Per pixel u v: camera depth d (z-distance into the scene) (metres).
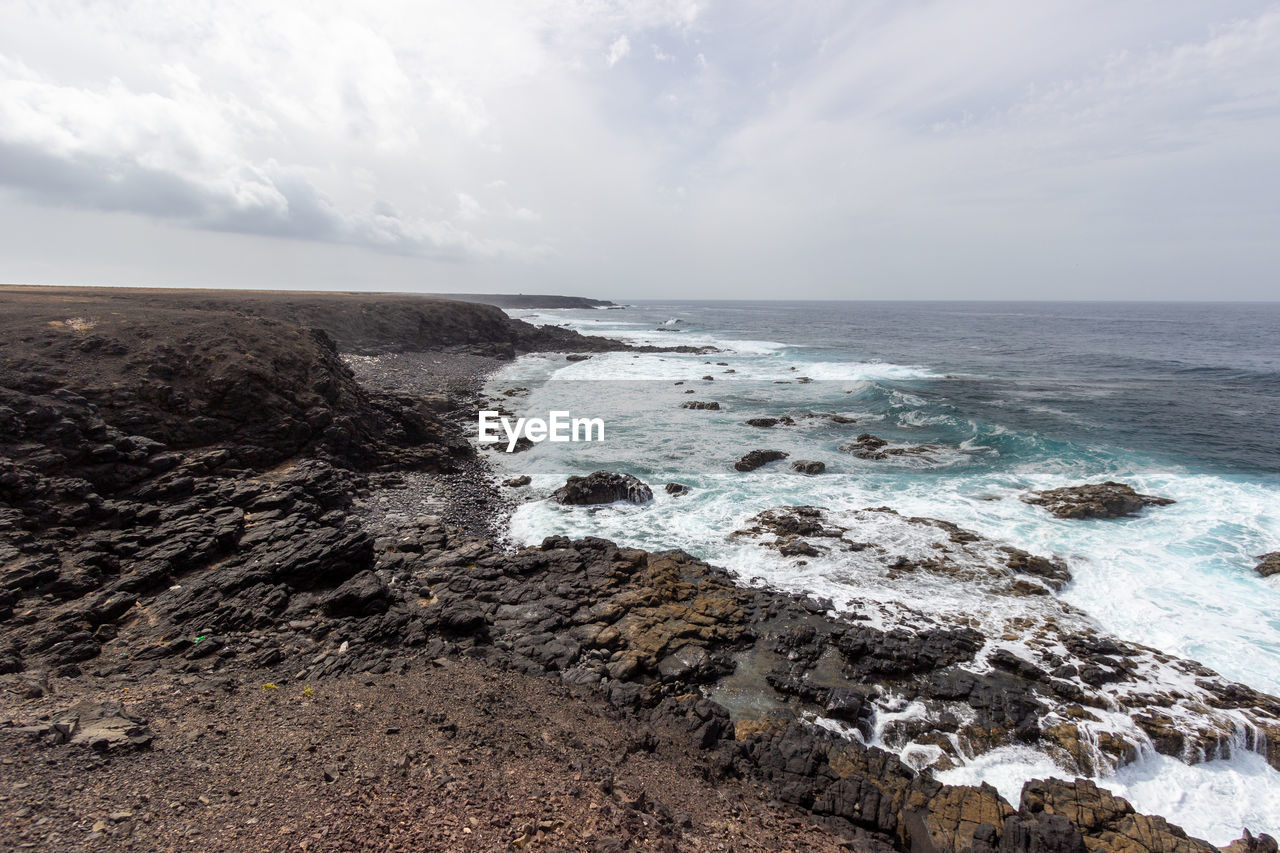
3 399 16.39
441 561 16.47
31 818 5.82
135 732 7.81
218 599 12.80
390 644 12.48
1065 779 10.33
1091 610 14.91
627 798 7.96
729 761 10.16
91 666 10.32
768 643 13.64
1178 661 12.95
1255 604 14.83
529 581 15.83
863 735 11.17
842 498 22.14
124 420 18.33
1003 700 11.77
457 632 13.01
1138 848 8.70
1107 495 20.52
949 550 17.81
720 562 17.53
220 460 19.00
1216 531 18.47
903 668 12.67
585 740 9.71
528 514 20.92
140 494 16.52
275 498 17.41
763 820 8.64
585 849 6.43
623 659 12.66
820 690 12.01
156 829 5.94
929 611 14.91
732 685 12.39
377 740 8.30
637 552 17.08
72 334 21.08
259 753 7.67
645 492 22.05
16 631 10.83
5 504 14.27
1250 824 9.67
